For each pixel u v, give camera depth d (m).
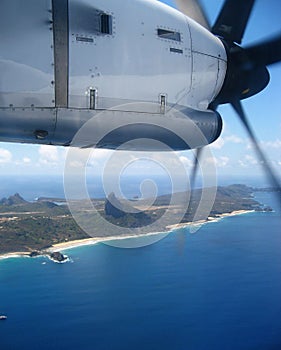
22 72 3.32
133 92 3.78
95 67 3.56
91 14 3.55
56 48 3.39
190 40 4.15
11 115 3.45
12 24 3.26
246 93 4.65
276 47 4.71
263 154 4.37
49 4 3.38
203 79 4.25
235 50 4.61
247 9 4.85
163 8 4.10
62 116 3.59
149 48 3.83
